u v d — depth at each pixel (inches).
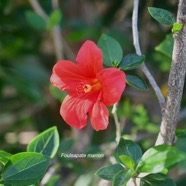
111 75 27.6
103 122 28.0
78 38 46.4
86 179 39.4
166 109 28.0
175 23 27.3
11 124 51.3
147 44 44.3
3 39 48.1
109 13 46.5
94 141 45.0
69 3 50.2
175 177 41.3
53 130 30.3
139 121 39.6
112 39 30.9
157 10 28.3
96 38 48.1
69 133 50.8
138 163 26.8
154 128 39.4
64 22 46.2
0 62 49.1
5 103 50.7
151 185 27.3
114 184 26.7
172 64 27.7
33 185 28.7
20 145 48.1
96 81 29.3
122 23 46.3
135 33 29.8
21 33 48.1
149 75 29.2
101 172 28.0
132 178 27.2
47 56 52.5
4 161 28.8
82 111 28.8
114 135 38.3
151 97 45.0
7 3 45.5
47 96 50.9
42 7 47.3
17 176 27.8
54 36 43.5
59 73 29.4
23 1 48.1
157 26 43.8
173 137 28.2
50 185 33.6
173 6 43.3
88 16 50.5
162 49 33.0
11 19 47.2
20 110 51.5
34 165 27.8
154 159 26.1
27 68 49.4
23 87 47.4
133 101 45.9
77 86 29.2
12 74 48.4
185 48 27.5
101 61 28.3
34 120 51.7
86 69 28.9
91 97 28.9
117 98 27.5
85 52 28.7
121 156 26.8
